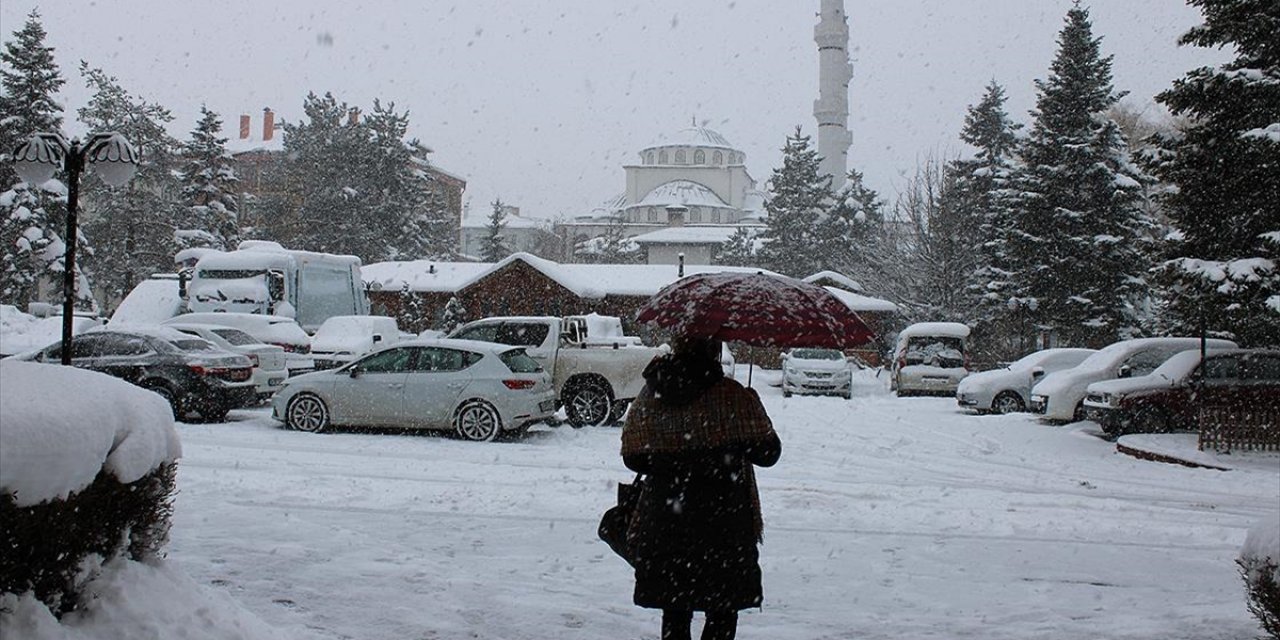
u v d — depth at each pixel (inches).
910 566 323.3
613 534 195.5
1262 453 638.5
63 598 158.6
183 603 175.9
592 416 720.3
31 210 1672.0
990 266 1675.7
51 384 158.7
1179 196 757.9
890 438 719.7
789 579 303.4
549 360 724.7
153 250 2187.5
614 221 4261.8
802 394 1205.7
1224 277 701.9
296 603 249.8
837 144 3265.3
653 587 180.7
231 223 2271.2
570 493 438.0
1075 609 271.6
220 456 535.8
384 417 642.8
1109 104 1492.4
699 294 185.0
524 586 281.1
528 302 1803.6
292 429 658.8
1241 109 713.6
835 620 256.7
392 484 447.8
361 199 2598.4
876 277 2096.5
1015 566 326.3
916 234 2087.8
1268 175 708.0
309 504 398.3
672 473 180.2
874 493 470.0
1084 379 820.6
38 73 1696.6
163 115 2256.4
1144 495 503.5
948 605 275.9
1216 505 476.1
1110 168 1464.1
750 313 179.9
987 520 406.3
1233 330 779.4
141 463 165.6
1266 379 737.6
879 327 1925.4
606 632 239.5
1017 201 1492.4
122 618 161.6
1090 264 1432.1
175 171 2485.2
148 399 176.4
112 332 702.5
